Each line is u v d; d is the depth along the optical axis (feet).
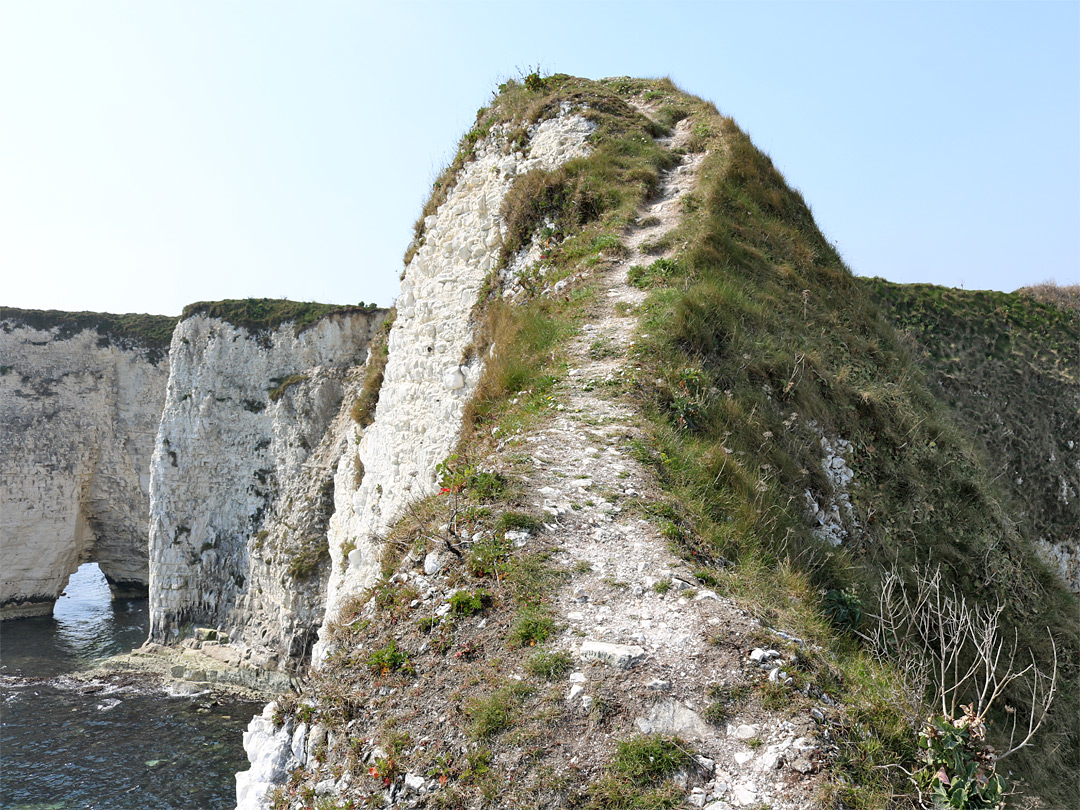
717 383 33.60
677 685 15.83
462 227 58.75
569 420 29.22
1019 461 102.78
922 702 16.25
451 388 50.39
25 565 184.14
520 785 14.19
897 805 13.48
